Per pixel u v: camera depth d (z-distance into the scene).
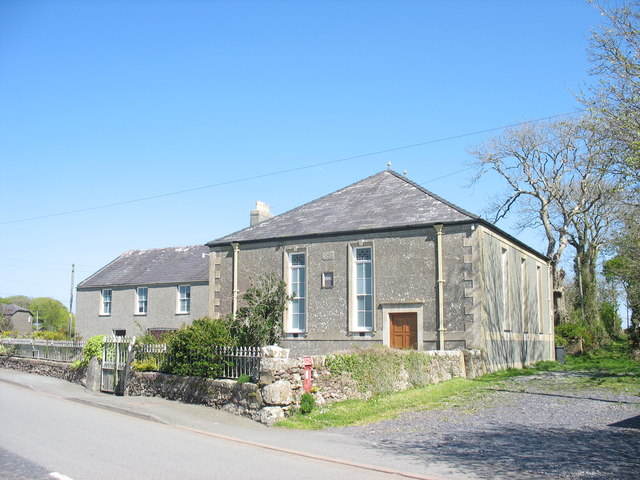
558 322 39.53
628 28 15.51
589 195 37.19
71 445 9.81
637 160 14.57
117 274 42.25
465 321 21.73
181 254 41.06
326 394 14.10
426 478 7.99
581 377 21.77
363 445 10.32
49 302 97.44
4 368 25.02
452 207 23.27
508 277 25.66
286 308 22.59
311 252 25.22
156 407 14.24
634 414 13.41
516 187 40.12
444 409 14.28
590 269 41.38
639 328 34.59
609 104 15.74
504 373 22.61
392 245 23.47
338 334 23.98
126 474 7.89
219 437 11.05
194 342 15.00
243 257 27.16
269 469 8.37
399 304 22.92
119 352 18.08
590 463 8.90
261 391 12.88
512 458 9.26
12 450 9.31
